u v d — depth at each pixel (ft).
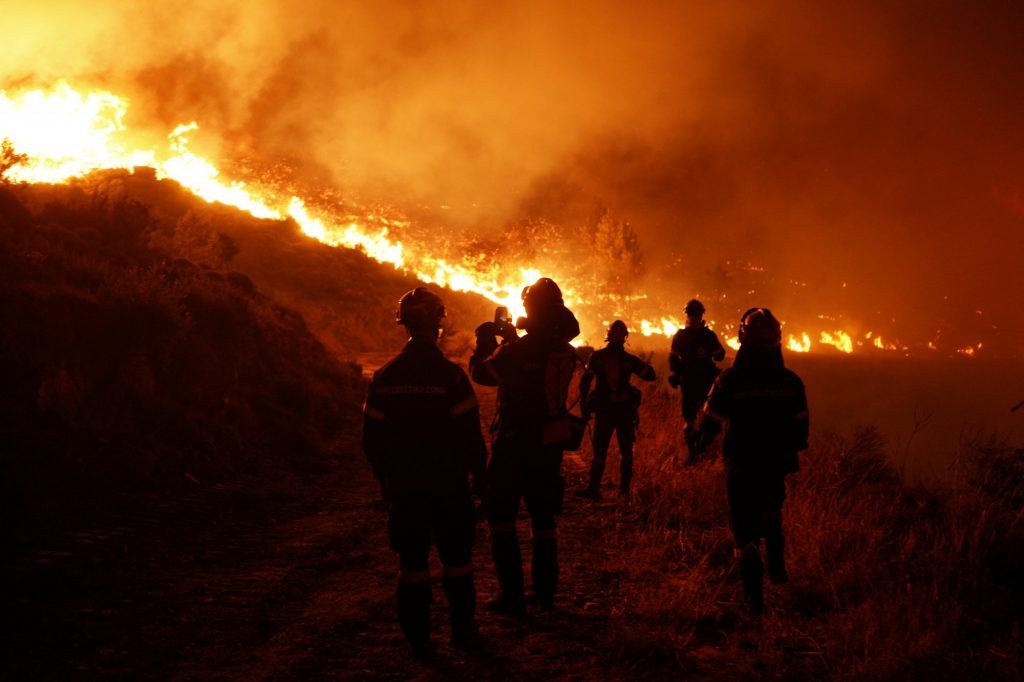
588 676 14.02
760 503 17.47
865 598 17.03
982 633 15.43
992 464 23.70
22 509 22.31
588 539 23.34
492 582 19.66
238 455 33.58
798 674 14.07
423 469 14.70
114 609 17.07
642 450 33.40
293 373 48.44
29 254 32.48
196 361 35.94
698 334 32.53
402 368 14.92
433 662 14.58
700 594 17.80
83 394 28.86
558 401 17.15
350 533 24.44
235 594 18.40
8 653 14.37
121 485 26.61
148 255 44.93
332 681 13.67
